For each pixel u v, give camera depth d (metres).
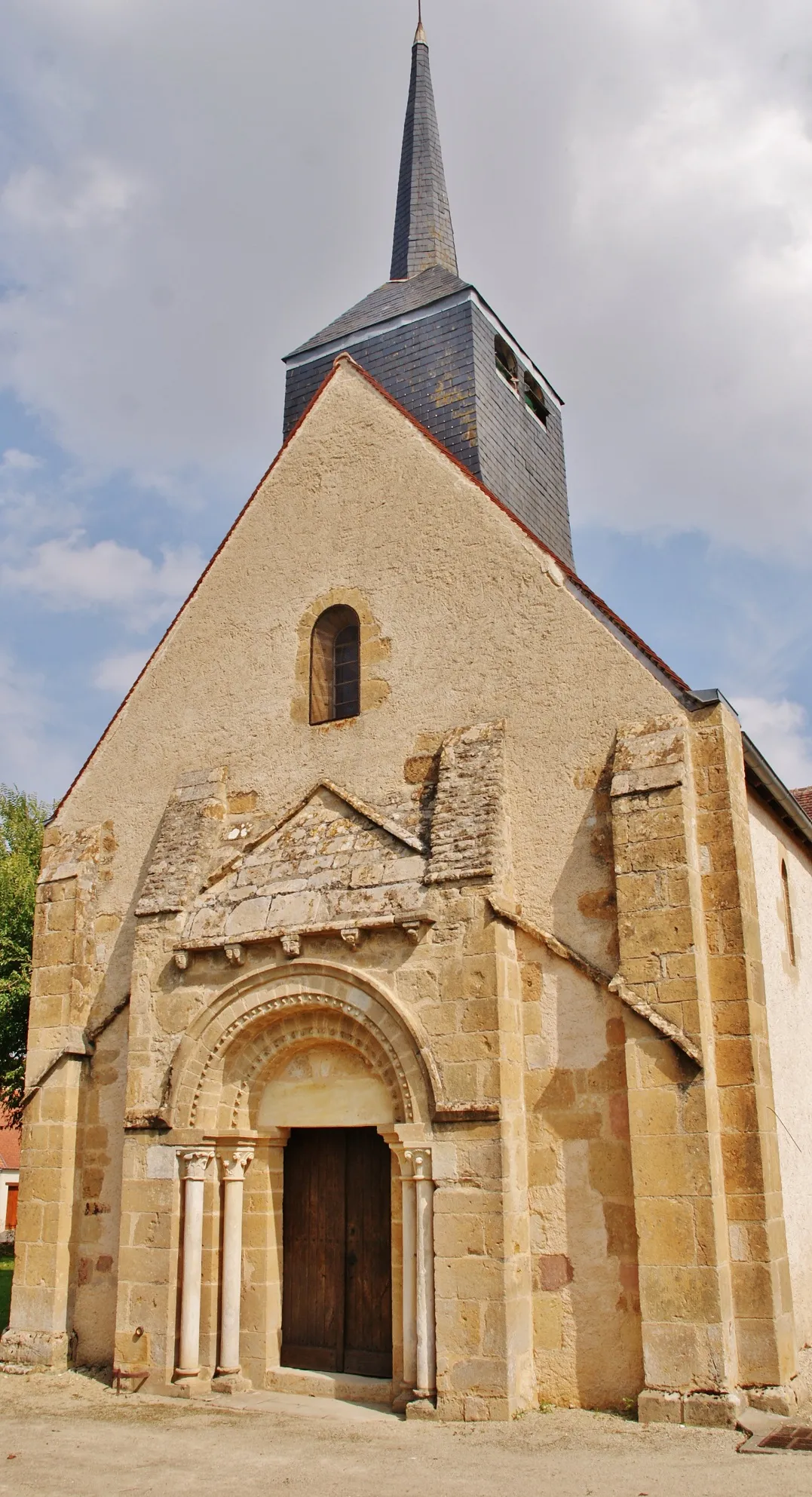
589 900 10.01
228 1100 11.01
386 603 12.05
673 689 10.23
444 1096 9.63
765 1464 7.32
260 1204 10.99
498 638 11.23
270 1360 10.64
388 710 11.66
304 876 11.10
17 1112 25.94
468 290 16.39
